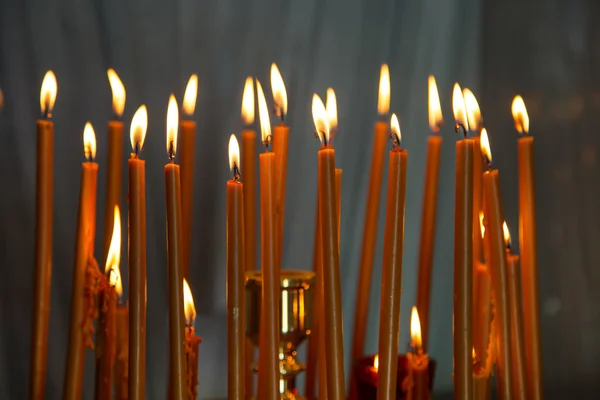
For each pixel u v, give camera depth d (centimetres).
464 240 75
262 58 95
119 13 93
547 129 91
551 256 91
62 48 92
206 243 94
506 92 96
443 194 98
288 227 96
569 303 89
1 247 91
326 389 77
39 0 92
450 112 99
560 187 90
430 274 85
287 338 80
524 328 78
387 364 75
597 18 86
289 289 79
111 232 82
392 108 98
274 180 75
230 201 74
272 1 96
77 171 92
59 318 92
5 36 92
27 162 92
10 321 91
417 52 98
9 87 92
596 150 86
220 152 94
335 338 74
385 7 98
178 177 74
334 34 97
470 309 75
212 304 94
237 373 74
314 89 96
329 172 74
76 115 92
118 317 80
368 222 88
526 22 93
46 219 79
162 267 93
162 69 94
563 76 89
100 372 77
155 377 93
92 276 78
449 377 98
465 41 99
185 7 94
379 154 87
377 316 97
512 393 77
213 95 94
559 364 90
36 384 78
